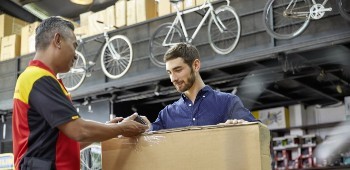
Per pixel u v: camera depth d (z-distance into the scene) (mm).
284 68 5184
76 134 1480
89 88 6738
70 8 8453
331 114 7207
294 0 4965
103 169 1634
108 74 6508
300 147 7043
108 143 1644
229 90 6352
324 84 6469
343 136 6836
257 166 1406
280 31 5152
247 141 1430
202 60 5688
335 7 4867
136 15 6672
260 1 5371
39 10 8531
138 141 1593
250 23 5406
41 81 1513
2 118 7797
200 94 2070
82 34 7219
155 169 1542
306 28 4824
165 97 6910
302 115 7312
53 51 1614
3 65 7828
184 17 5973
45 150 1504
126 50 6441
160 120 2143
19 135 1550
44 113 1480
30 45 7723
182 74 2023
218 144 1464
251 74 5695
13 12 8805
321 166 6781
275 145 7180
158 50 6102
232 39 5492
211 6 5523
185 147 1508
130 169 1586
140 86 6422
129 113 7062
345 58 5191
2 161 3477
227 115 2008
